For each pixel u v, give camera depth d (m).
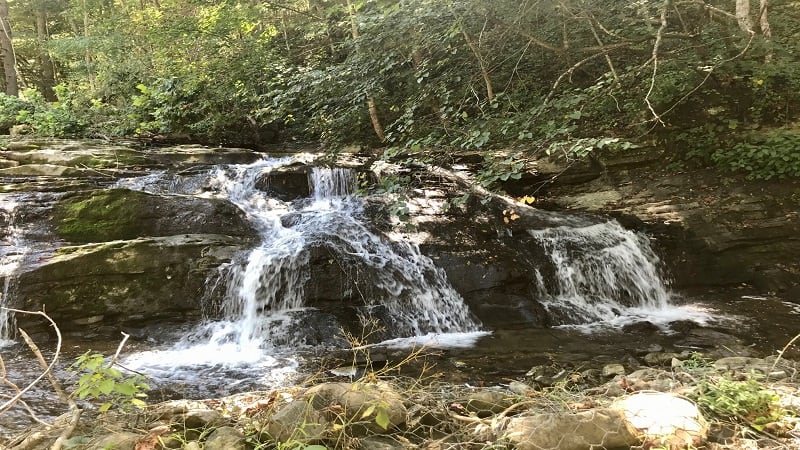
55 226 6.17
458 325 5.80
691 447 2.16
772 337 5.17
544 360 4.68
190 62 11.48
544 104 5.43
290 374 4.44
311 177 8.95
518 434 2.26
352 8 8.12
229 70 10.20
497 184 8.70
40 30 18.86
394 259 6.48
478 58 6.33
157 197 6.84
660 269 7.02
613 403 2.54
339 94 7.84
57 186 7.33
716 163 8.57
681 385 2.99
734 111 8.91
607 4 6.73
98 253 5.57
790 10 9.91
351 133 9.23
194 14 13.26
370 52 7.20
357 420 2.46
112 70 13.66
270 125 13.52
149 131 12.08
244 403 3.15
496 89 7.08
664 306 6.61
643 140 9.12
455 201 6.02
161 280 5.68
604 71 7.53
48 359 4.68
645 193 8.51
